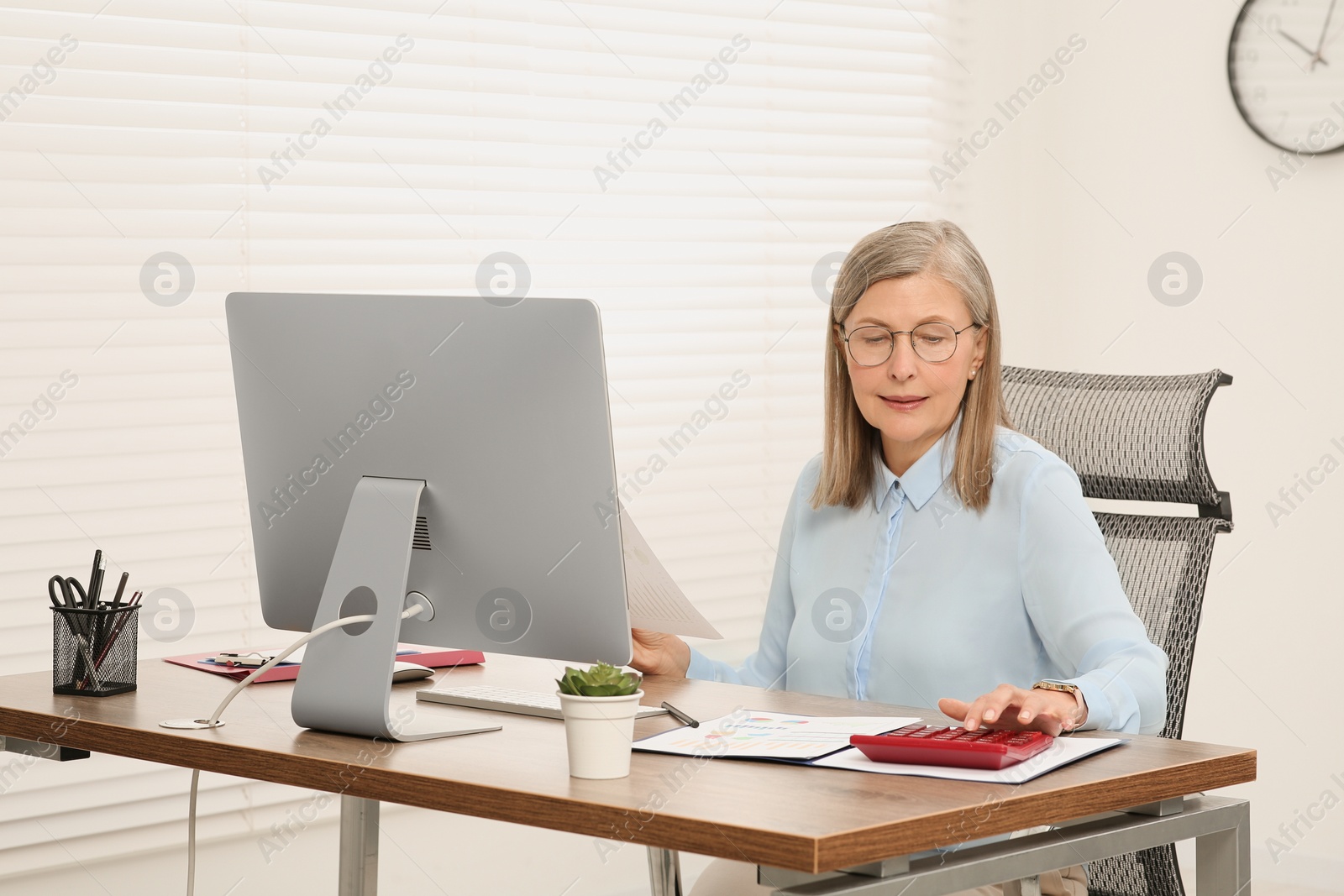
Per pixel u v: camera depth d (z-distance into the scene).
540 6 2.77
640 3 2.90
